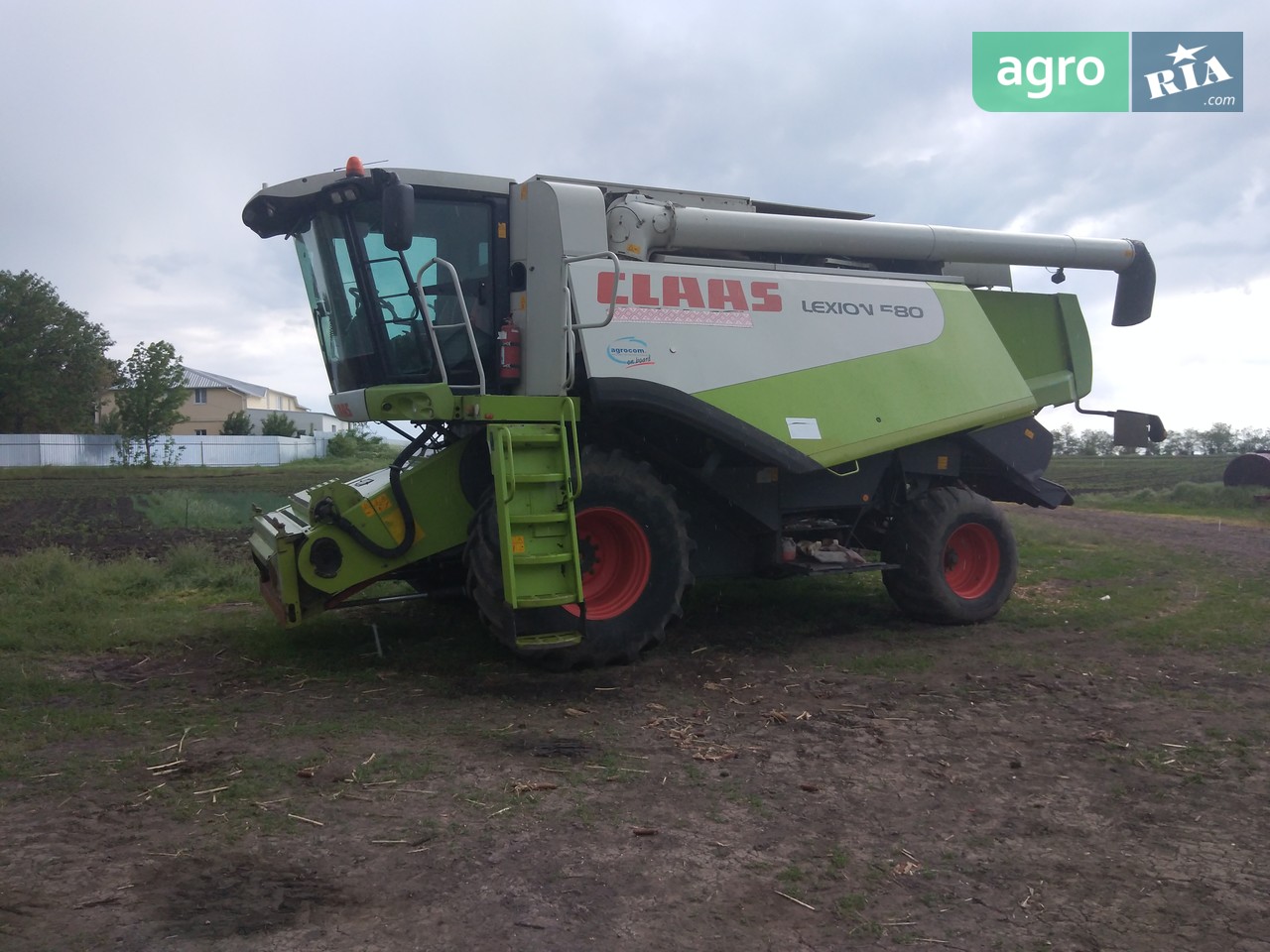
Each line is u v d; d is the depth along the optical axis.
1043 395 9.20
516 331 6.67
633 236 6.88
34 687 5.91
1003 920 3.28
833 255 8.00
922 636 7.85
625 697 5.93
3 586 8.90
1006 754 4.95
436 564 7.02
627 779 4.49
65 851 3.63
